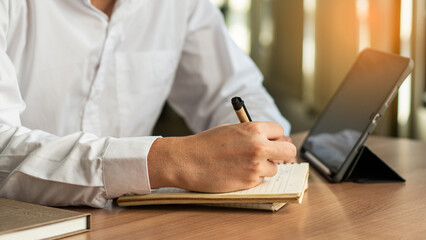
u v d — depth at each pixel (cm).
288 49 779
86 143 87
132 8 131
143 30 138
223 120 143
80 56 125
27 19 119
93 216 82
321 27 596
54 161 87
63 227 71
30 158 86
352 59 477
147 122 148
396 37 362
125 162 84
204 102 155
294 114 661
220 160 84
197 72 154
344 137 112
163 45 143
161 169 84
